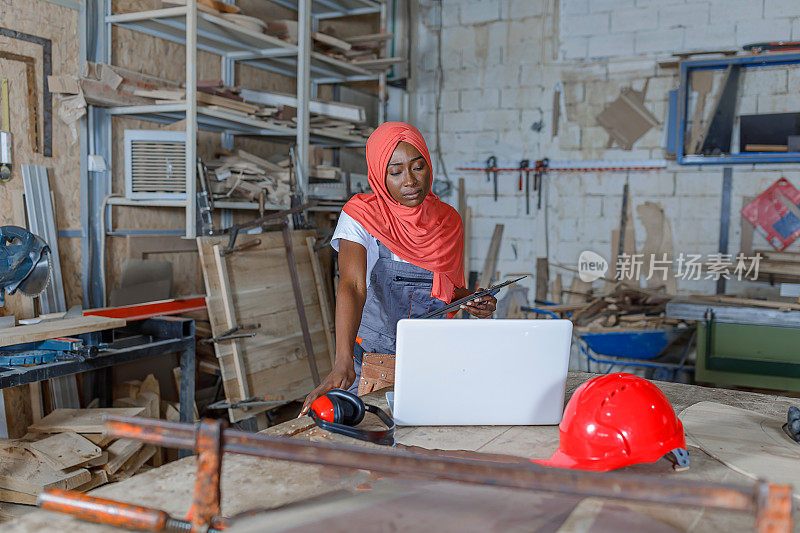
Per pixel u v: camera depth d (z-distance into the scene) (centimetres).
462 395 151
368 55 454
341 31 494
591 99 470
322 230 403
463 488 116
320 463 92
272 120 370
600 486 84
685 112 432
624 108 459
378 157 200
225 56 398
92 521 103
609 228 469
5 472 222
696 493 81
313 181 410
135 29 337
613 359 459
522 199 495
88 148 317
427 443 142
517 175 495
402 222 207
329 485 119
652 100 452
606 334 411
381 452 91
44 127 296
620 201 465
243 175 351
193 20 302
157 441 97
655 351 412
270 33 385
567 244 482
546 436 148
